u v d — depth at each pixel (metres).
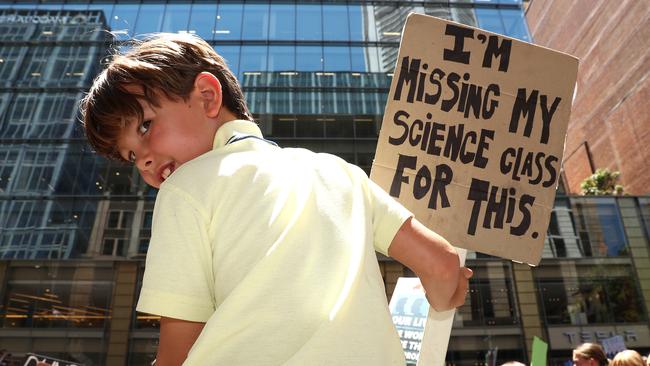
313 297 0.63
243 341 0.59
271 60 19.38
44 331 16.02
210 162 0.73
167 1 20.55
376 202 0.81
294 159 0.80
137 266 16.94
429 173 1.59
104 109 0.78
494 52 1.73
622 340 16.50
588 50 26.98
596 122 26.39
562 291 17.94
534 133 1.68
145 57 0.83
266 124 17.98
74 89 18.88
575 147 28.73
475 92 1.69
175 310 0.62
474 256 18.30
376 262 0.73
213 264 0.66
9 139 17.94
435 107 1.65
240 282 0.62
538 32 32.75
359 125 18.16
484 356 16.80
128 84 0.78
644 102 22.22
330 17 20.53
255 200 0.69
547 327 17.20
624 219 19.30
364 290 0.67
